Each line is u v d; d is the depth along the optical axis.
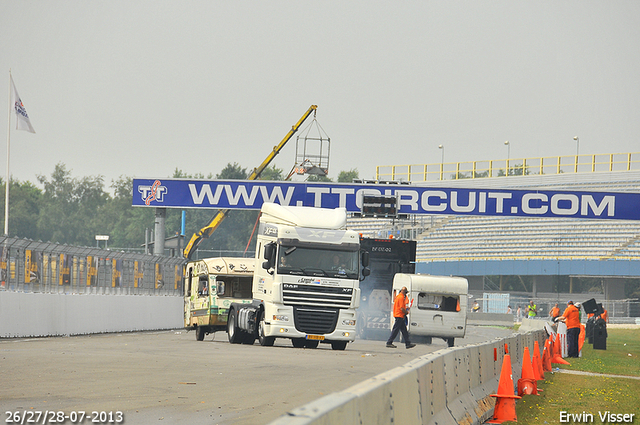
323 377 36.38
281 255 60.12
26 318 64.06
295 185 114.94
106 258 80.44
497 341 37.50
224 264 70.31
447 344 79.25
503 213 113.00
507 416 29.80
